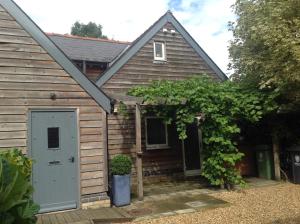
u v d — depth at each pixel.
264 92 10.23
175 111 10.23
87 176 8.14
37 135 7.72
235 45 11.65
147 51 12.28
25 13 7.77
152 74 12.24
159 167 11.98
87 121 8.27
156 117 11.99
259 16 10.17
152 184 11.46
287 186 10.21
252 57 10.55
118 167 8.45
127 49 11.88
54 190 7.79
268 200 8.54
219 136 9.77
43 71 7.88
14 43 7.64
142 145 11.70
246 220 6.92
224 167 9.84
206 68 13.55
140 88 10.56
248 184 10.61
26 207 3.75
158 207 8.18
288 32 9.07
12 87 7.54
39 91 7.80
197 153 12.90
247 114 10.12
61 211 7.79
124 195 8.42
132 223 6.98
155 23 12.59
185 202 8.60
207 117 9.95
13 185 3.49
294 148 10.62
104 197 8.26
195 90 9.67
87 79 8.34
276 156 11.14
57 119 7.95
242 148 12.09
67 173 7.96
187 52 13.17
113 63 11.54
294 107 10.03
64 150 7.98
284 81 9.23
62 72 8.09
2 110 7.41
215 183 9.92
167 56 12.70
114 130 11.23
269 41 9.27
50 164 7.80
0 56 7.50
